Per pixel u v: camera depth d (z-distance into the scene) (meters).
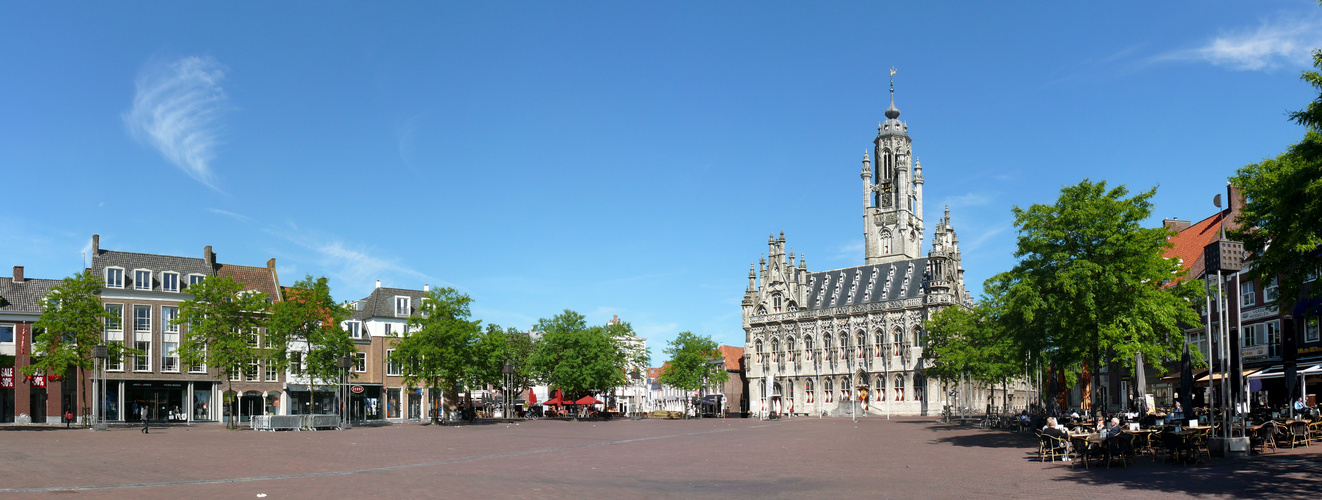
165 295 85.75
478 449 41.31
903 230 137.00
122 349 71.94
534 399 133.62
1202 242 67.75
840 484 25.14
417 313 102.69
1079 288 39.31
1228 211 65.62
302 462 32.75
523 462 33.47
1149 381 67.38
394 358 81.56
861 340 121.75
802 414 126.56
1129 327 40.88
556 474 28.45
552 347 99.31
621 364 112.12
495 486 24.59
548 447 43.03
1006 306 45.44
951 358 78.62
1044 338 44.44
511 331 111.44
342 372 76.88
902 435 53.56
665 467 31.28
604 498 21.91
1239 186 32.62
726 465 32.12
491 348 86.69
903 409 115.12
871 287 123.12
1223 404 30.08
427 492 23.00
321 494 22.44
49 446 41.25
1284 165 30.27
